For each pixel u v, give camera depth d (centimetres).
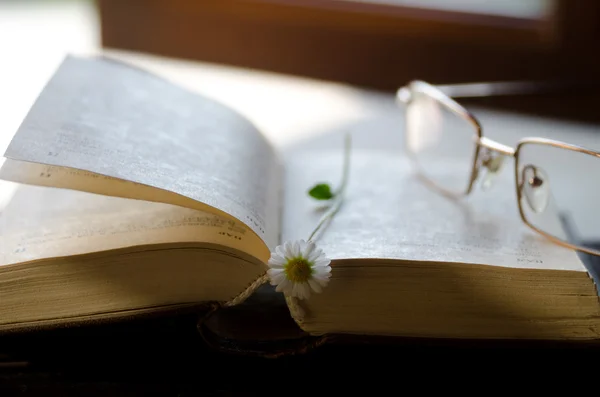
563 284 33
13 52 73
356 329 34
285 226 38
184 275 34
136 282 34
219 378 35
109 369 35
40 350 35
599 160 52
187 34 69
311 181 43
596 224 49
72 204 38
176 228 34
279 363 35
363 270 33
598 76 60
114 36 71
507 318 34
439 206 40
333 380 35
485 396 34
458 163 46
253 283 34
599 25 58
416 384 34
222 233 34
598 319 33
